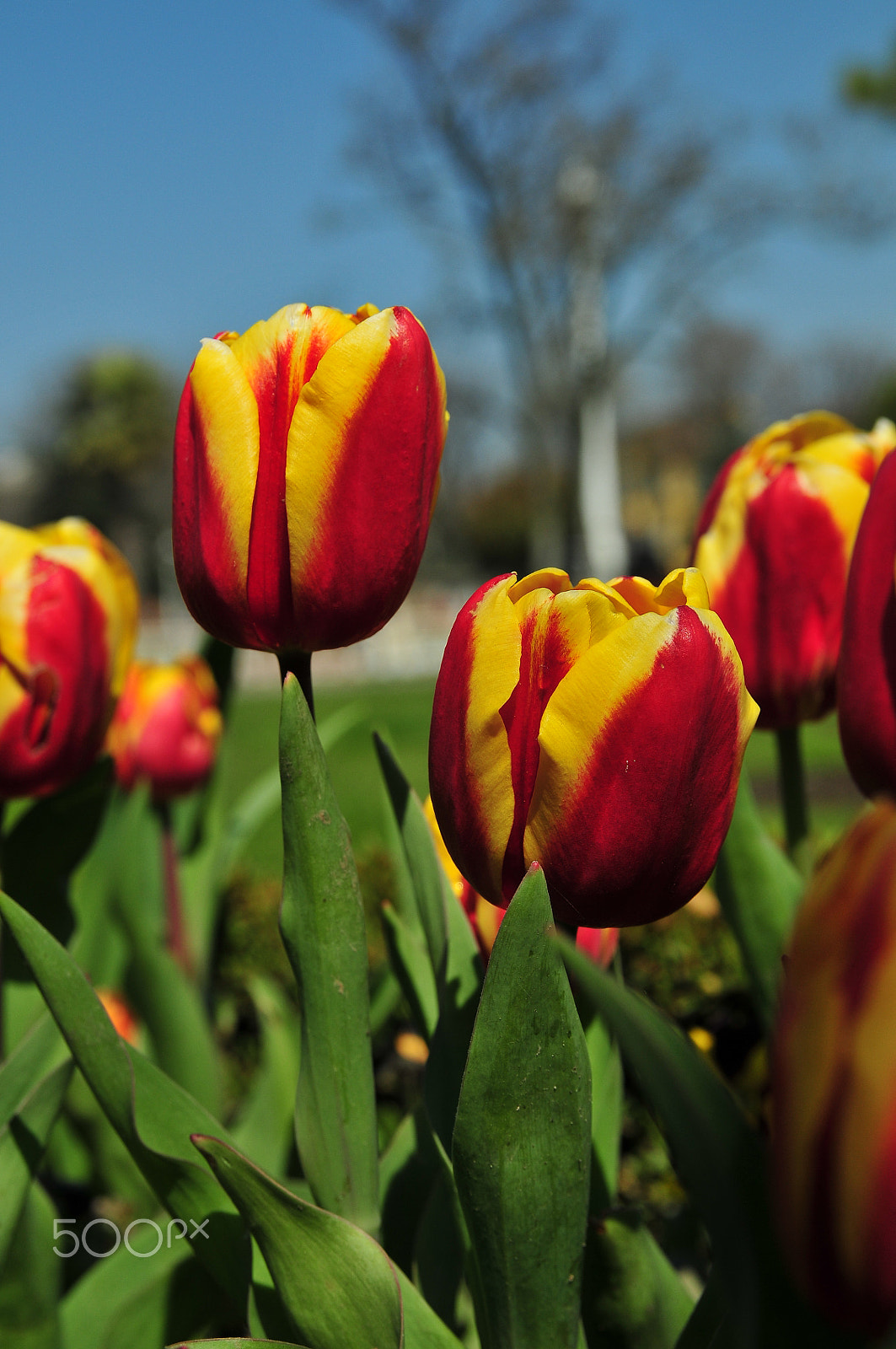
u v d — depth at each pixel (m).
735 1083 0.59
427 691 7.38
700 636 0.38
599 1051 0.45
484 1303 0.41
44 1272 0.48
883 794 0.42
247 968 1.07
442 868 0.46
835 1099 0.33
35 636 0.51
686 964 0.79
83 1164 0.78
